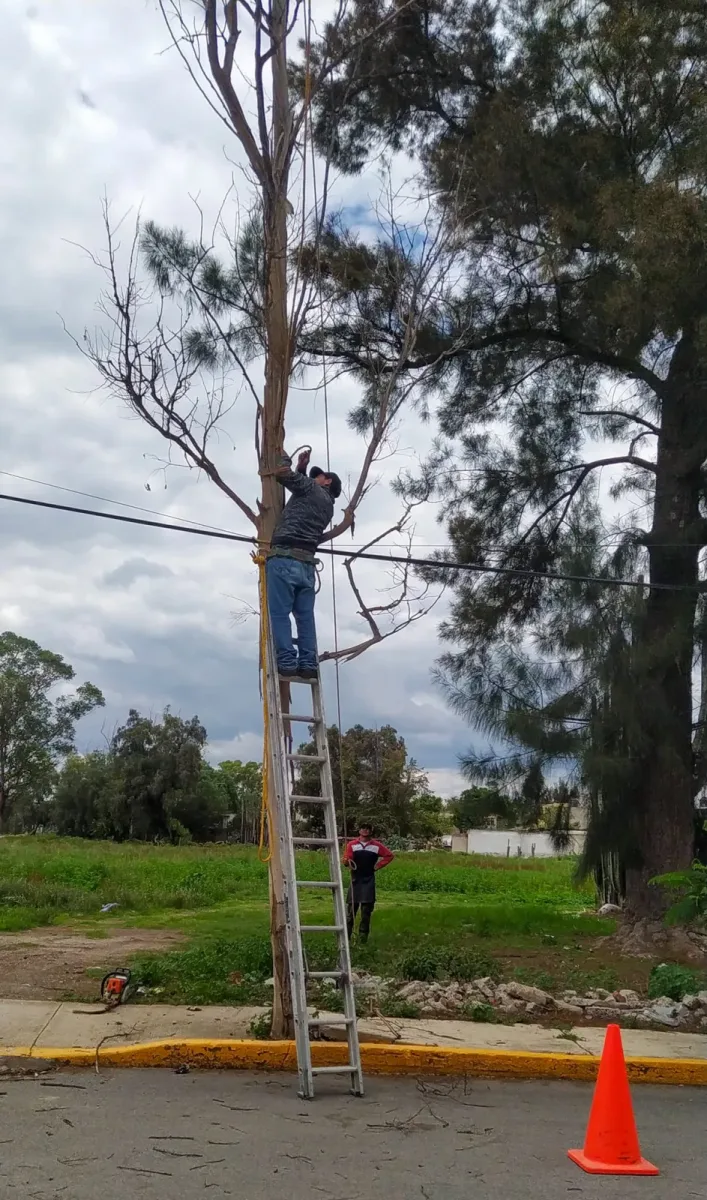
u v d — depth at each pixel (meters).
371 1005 10.02
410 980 11.44
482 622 15.59
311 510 8.68
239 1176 5.75
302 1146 6.34
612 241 13.36
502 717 13.48
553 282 14.48
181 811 66.38
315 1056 8.38
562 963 13.15
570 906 25.53
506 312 15.23
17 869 24.58
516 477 15.65
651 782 14.42
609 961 13.48
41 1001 10.01
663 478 14.49
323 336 13.80
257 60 9.04
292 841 7.88
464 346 14.55
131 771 66.62
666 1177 6.11
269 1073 8.18
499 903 25.23
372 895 14.09
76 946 14.06
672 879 10.53
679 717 14.02
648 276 12.79
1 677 88.50
